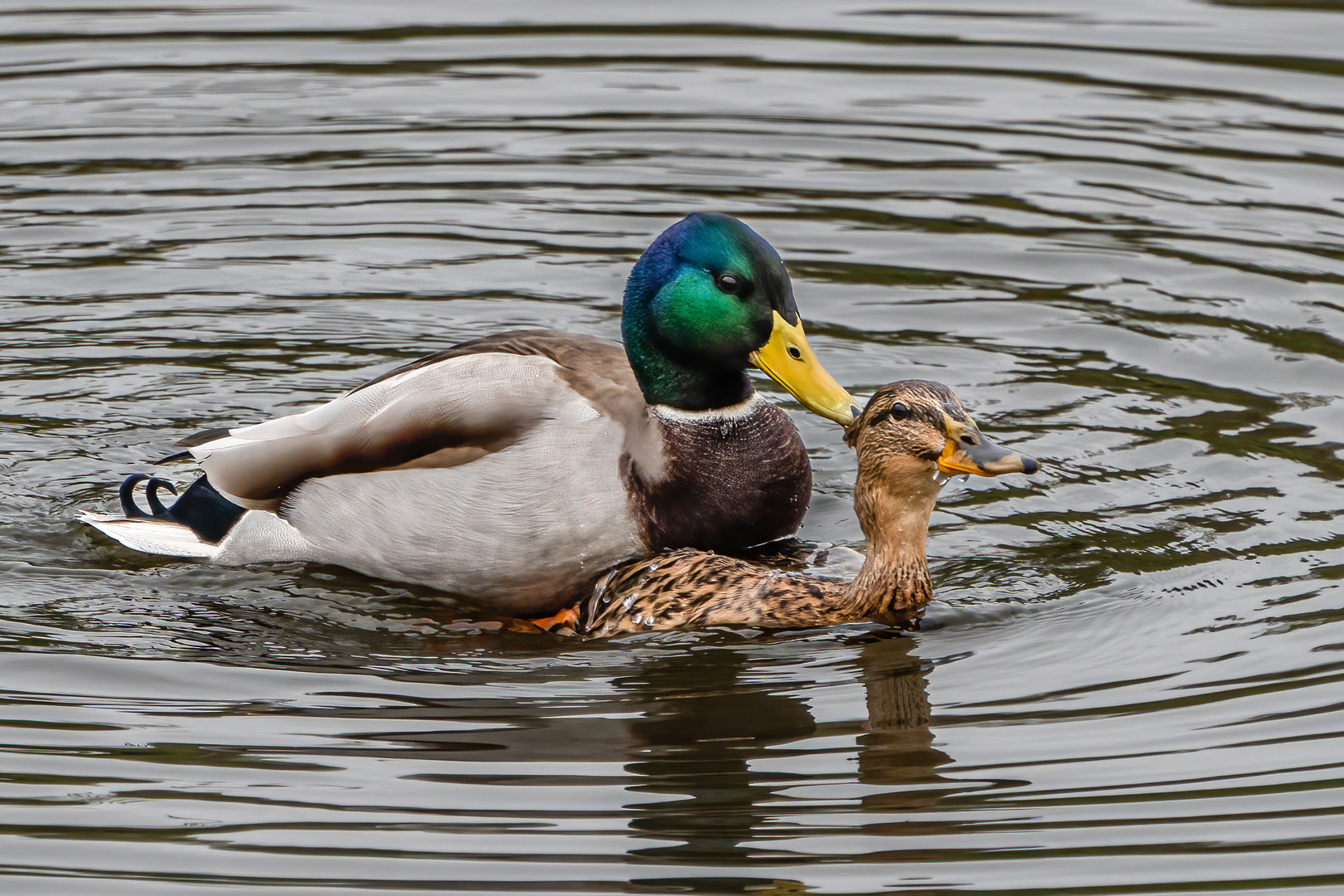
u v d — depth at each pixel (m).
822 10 24.64
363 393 12.27
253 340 16.09
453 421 11.83
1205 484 13.20
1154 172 19.33
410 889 8.15
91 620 11.43
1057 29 23.61
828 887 8.15
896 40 23.31
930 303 16.69
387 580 12.06
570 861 8.37
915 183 19.19
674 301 12.09
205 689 10.39
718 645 11.09
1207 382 15.04
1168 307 16.47
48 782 9.16
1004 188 19.03
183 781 9.19
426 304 16.75
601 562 11.70
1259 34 23.17
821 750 9.52
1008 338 16.02
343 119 21.05
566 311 16.58
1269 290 16.73
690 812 8.81
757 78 22.09
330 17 24.55
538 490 11.60
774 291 12.16
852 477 13.85
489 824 8.72
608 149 20.16
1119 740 9.56
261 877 8.26
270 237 18.14
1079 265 17.39
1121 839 8.54
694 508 11.95
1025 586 11.73
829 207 18.66
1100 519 12.69
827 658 10.84
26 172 19.45
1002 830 8.65
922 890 8.12
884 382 15.22
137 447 14.20
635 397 12.06
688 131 20.56
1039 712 9.94
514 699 10.25
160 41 23.56
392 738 9.70
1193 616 11.17
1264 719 9.73
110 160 19.86
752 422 12.27
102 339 16.03
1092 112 20.91
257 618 11.54
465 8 24.84
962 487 13.32
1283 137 20.11
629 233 18.17
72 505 13.22
